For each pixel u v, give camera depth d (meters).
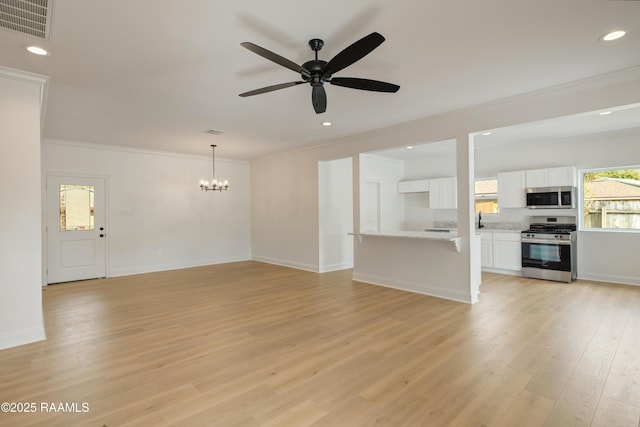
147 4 2.02
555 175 5.82
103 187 6.16
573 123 4.69
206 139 5.79
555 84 3.39
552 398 2.14
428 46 2.62
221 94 3.58
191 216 7.31
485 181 7.02
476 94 3.67
